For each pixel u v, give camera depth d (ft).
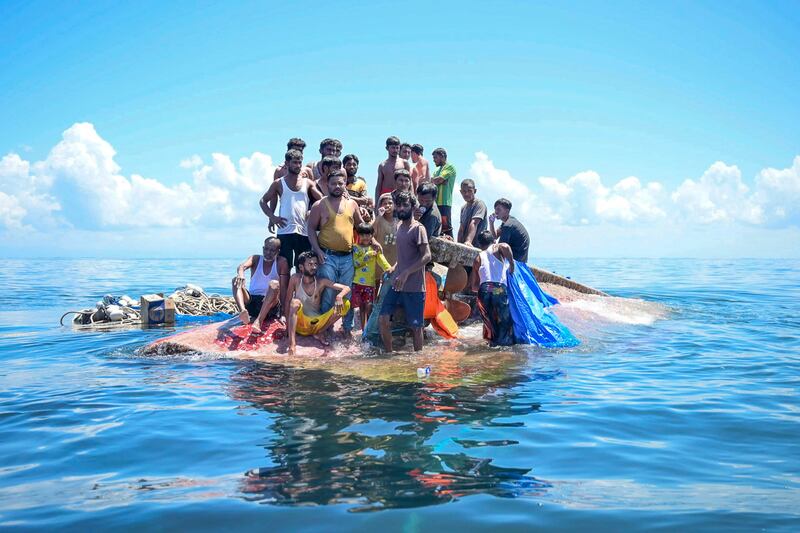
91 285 94.63
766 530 11.01
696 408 19.69
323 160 31.32
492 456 14.97
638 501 12.30
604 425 17.67
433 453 15.17
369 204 36.11
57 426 17.81
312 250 30.37
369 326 31.83
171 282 103.55
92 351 32.04
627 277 112.68
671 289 76.59
